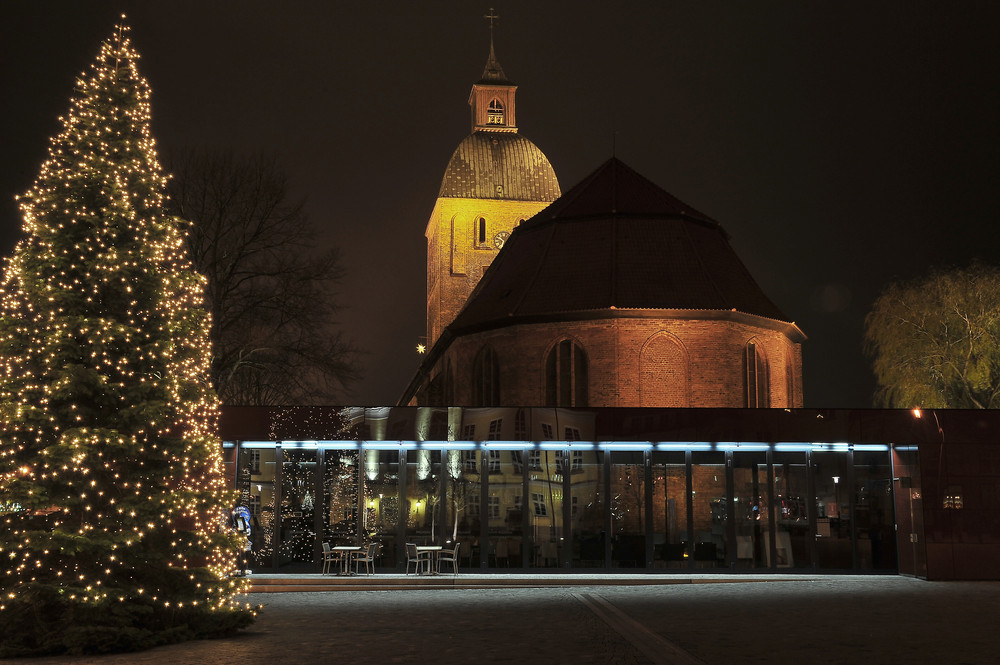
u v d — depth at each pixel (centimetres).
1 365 1525
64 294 1534
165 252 1667
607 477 2742
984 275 4519
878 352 4622
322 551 2681
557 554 2708
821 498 2752
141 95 1683
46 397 1507
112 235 1591
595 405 4084
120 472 1555
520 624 1641
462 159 7881
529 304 4256
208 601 1555
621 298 4141
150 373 1595
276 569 2656
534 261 4522
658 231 4475
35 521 1486
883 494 2748
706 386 4091
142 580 1547
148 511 1509
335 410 2684
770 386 4269
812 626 1584
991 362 4388
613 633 1513
